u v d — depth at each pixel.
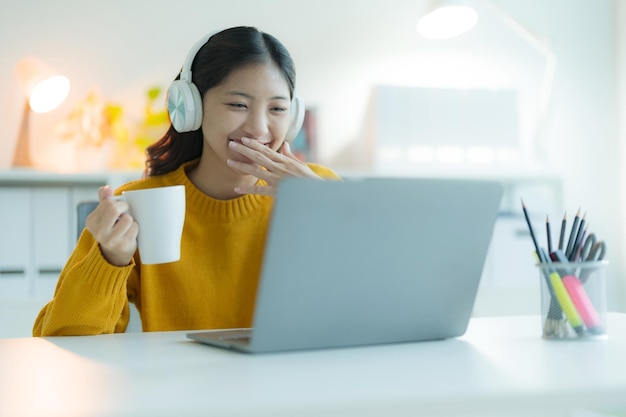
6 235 2.54
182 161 1.53
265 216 1.47
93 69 3.03
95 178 2.68
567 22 3.51
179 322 1.41
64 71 3.00
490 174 3.09
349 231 0.79
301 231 0.77
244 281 1.44
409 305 0.87
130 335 1.05
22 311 2.52
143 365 0.75
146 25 3.08
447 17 2.73
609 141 3.53
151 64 3.08
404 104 3.02
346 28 3.29
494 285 2.95
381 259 0.83
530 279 2.99
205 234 1.44
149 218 0.98
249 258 1.46
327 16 3.28
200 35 3.13
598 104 3.53
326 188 0.76
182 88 1.35
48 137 2.98
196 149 1.52
